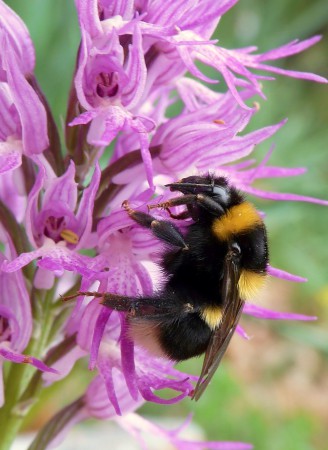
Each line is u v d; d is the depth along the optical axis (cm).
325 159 44
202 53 15
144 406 31
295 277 16
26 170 16
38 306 16
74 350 16
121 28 15
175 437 17
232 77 15
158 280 16
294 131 44
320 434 35
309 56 54
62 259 14
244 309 16
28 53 15
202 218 15
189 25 15
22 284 15
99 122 15
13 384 16
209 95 16
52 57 27
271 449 31
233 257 15
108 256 15
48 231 15
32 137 15
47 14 27
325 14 35
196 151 15
